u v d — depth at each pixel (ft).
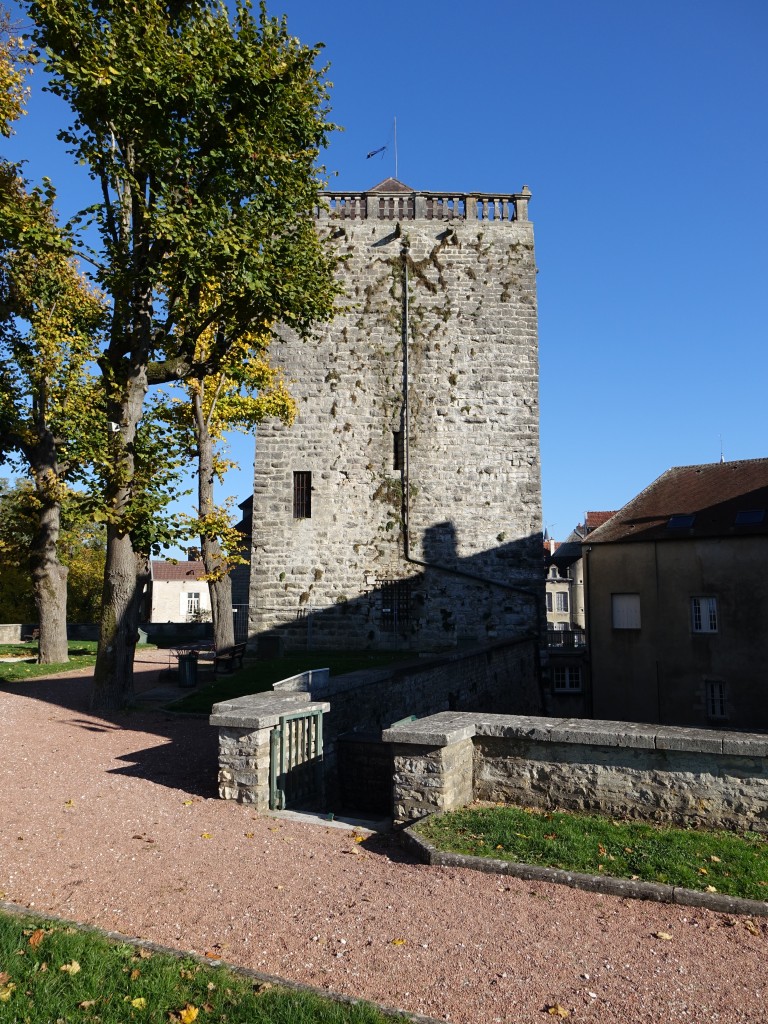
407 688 45.57
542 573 69.31
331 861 20.38
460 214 72.90
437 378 70.59
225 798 25.93
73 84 37.01
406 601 68.59
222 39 39.70
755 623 84.48
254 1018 11.91
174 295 44.39
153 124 38.47
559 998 13.20
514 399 70.74
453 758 23.70
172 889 18.12
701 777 21.56
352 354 70.49
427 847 20.34
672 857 19.13
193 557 63.31
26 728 36.60
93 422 56.75
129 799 25.62
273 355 70.28
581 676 96.48
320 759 29.12
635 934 15.74
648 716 89.86
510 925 16.14
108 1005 12.18
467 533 69.36
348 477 69.51
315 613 68.18
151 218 39.45
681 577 89.56
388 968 14.21
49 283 61.87
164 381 45.60
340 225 71.61
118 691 42.80
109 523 42.98
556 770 23.54
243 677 52.90
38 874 18.75
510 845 20.33
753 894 17.17
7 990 12.43
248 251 40.11
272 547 68.69
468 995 13.26
